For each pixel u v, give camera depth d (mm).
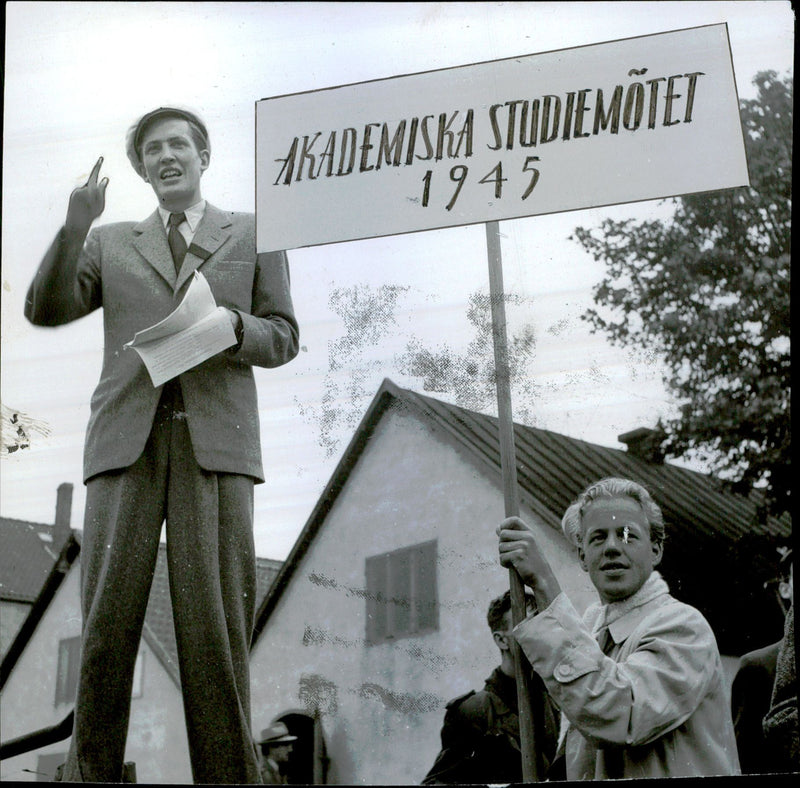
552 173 4195
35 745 4035
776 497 3949
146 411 4266
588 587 3850
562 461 4078
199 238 4445
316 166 4391
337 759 3828
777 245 4289
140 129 4594
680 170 4133
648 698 3545
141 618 4082
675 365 4211
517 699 3746
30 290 4488
